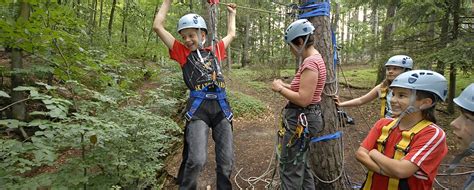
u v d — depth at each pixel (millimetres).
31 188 2674
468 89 1565
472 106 1519
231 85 12953
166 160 5102
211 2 3115
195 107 2807
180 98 8141
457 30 7727
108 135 3326
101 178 3402
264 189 4219
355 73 16734
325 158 3377
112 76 5520
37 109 6699
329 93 3309
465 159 5387
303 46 2553
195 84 2852
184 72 2912
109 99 3611
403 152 1826
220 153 2900
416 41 8633
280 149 2863
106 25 15398
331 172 3389
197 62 2875
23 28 3289
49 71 5156
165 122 4199
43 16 3500
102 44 9961
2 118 6328
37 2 3395
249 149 6113
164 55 13102
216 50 3104
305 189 2859
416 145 1787
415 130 1827
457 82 11117
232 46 22781
